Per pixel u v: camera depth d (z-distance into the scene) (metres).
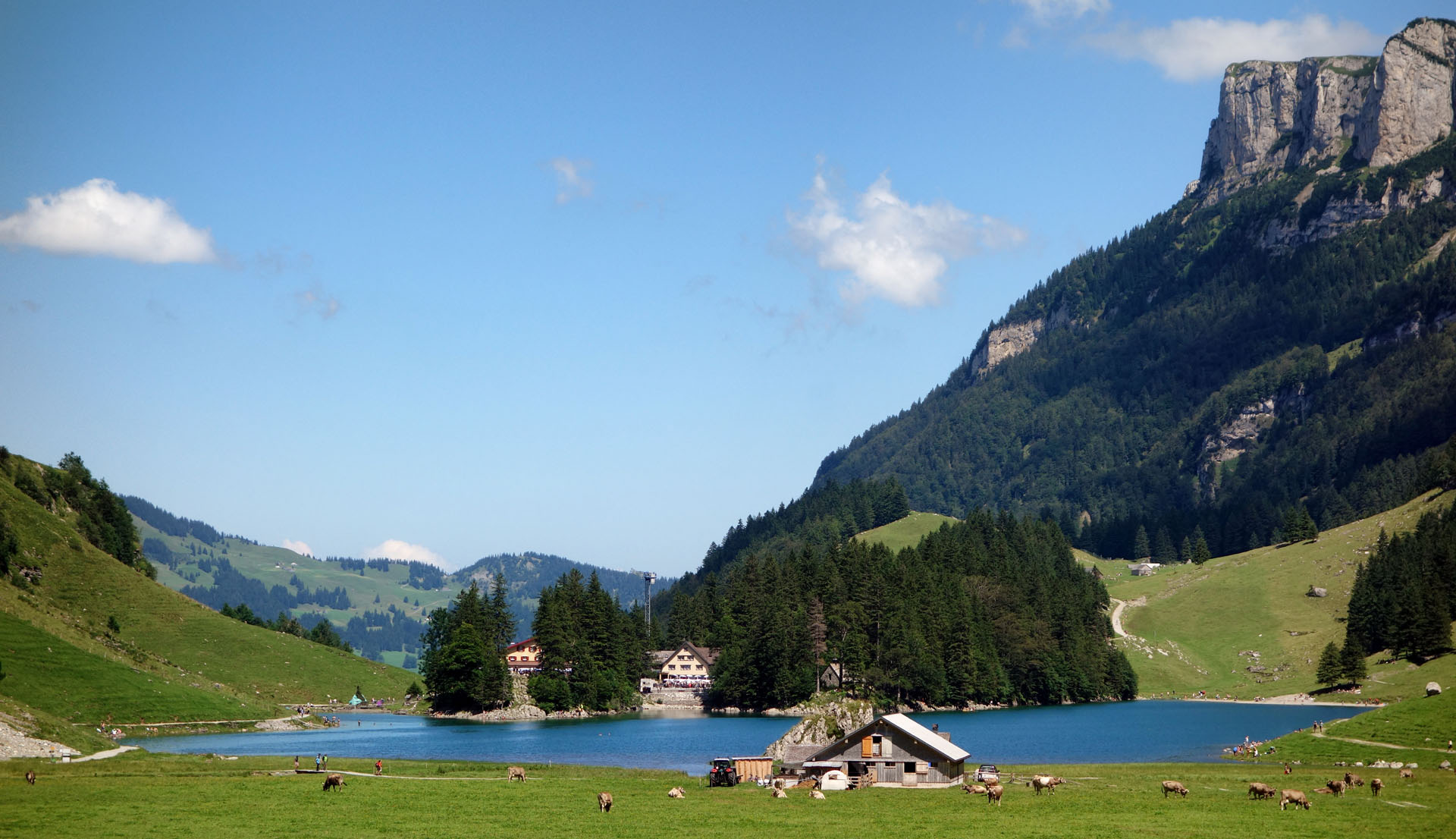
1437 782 101.62
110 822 73.12
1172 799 90.44
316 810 79.44
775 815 80.25
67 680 148.88
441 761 119.06
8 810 77.12
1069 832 72.88
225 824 73.31
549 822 76.06
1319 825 76.75
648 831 72.94
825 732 135.75
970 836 71.44
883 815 80.88
